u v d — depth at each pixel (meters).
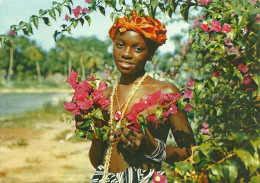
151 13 1.81
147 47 1.80
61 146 7.29
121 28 1.79
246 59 1.66
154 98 1.61
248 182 1.56
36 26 2.12
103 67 4.25
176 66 4.03
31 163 5.93
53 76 56.34
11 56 52.06
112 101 1.84
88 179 5.10
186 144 1.76
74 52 38.09
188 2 1.91
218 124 2.36
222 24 1.82
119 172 1.76
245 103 2.07
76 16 2.05
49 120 11.50
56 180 5.03
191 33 2.28
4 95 30.19
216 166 1.43
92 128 1.67
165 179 1.55
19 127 10.07
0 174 5.29
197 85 1.58
